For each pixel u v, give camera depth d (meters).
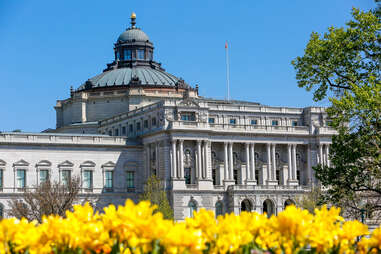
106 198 167.88
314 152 183.62
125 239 24.08
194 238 22.12
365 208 76.31
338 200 72.50
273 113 184.62
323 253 25.45
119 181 170.88
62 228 24.25
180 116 168.00
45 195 134.25
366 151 69.19
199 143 168.00
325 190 175.00
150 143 171.12
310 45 75.56
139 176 173.62
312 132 183.50
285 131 180.38
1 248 23.69
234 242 24.34
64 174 165.12
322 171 73.06
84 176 167.12
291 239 25.03
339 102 69.56
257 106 183.38
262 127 177.88
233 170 175.62
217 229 24.97
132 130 181.00
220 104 178.50
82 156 167.50
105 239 24.12
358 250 27.19
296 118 187.38
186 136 166.50
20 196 158.50
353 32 73.38
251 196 169.62
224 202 169.38
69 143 166.00
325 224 25.91
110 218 24.20
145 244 22.59
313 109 185.25
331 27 76.00
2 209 157.38
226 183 171.38
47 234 24.30
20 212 132.00
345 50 73.81
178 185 163.50
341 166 70.44
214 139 171.88
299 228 24.66
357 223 26.02
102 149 169.88
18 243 23.91
